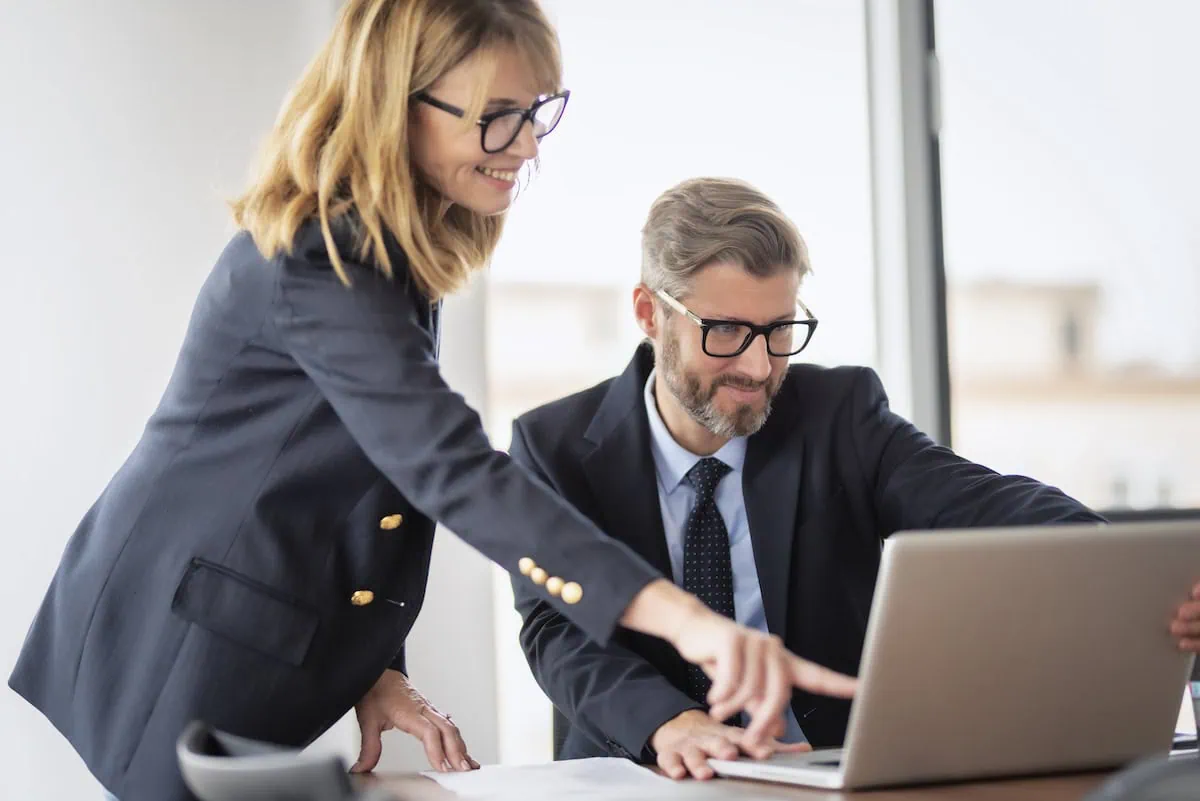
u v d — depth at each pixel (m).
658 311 1.79
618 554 1.18
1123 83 3.19
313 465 1.35
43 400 2.39
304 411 1.35
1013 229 3.17
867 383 1.95
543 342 2.81
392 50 1.32
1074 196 3.18
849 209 3.12
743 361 1.73
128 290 2.44
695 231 1.74
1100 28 3.18
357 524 1.38
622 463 1.81
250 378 1.36
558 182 2.83
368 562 1.38
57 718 1.39
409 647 2.57
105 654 1.35
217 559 1.33
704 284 1.72
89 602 1.37
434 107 1.34
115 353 2.43
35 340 2.39
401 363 1.27
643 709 1.45
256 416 1.36
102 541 1.40
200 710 1.31
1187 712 1.61
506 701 2.70
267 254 1.32
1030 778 1.21
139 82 2.46
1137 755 1.25
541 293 2.81
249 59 2.52
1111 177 3.18
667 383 1.78
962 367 3.15
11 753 2.31
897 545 1.08
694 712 1.43
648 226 1.82
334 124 1.35
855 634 1.81
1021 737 1.18
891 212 3.14
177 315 2.46
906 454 1.87
